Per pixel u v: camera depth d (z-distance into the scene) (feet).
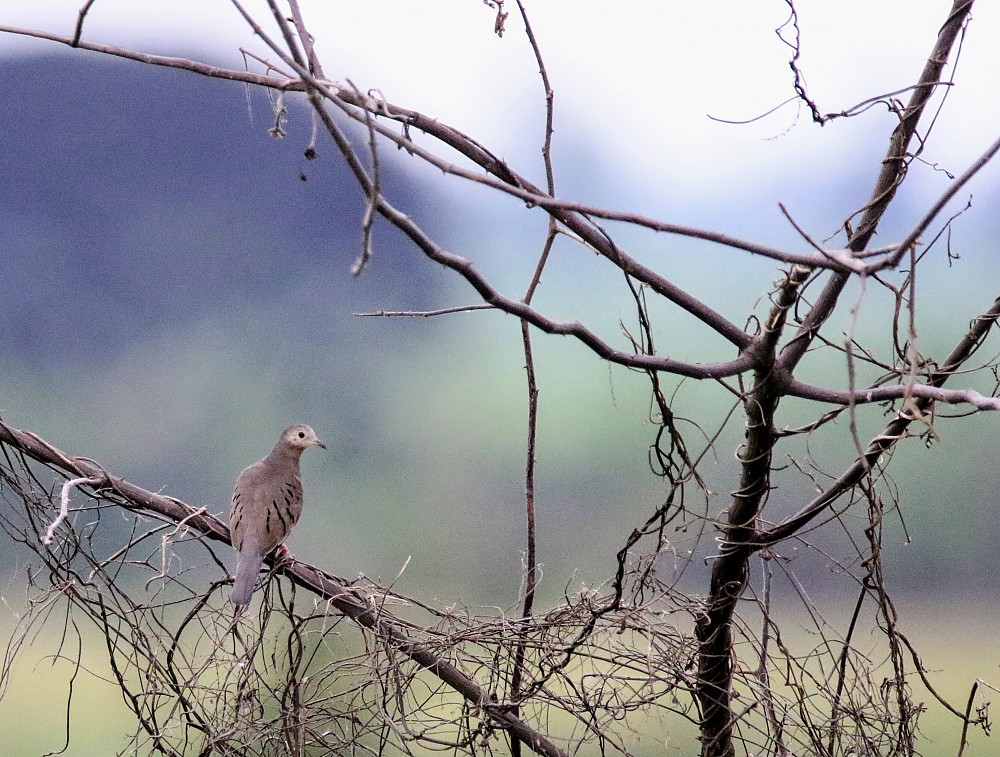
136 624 25.99
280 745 26.68
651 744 27.89
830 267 19.63
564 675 26.04
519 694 26.23
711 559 26.73
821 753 25.85
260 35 17.93
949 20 24.11
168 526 27.12
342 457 59.77
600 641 26.99
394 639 26.78
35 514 26.27
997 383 26.48
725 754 27.22
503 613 27.35
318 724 26.50
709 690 27.30
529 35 26.53
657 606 26.94
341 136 17.71
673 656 26.48
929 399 25.90
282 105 21.71
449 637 26.45
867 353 25.23
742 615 30.17
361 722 26.45
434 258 18.81
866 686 27.58
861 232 24.43
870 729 28.12
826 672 27.02
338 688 27.53
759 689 26.66
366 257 17.47
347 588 27.17
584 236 25.45
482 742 26.45
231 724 25.70
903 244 18.86
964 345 26.05
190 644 28.25
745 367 23.03
